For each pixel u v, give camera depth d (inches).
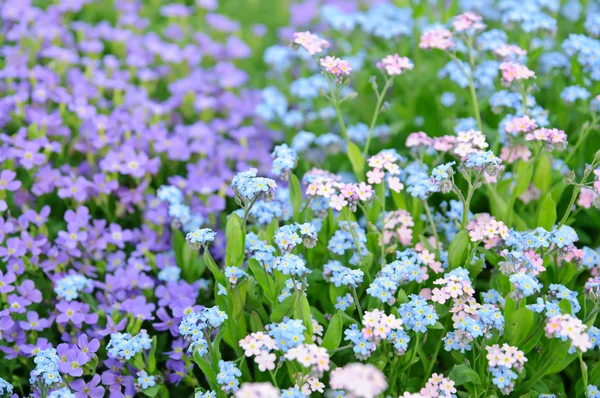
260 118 43.4
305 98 44.1
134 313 34.1
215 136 41.8
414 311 31.0
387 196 37.6
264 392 27.9
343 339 33.0
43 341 33.9
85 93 41.0
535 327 32.3
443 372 33.3
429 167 37.8
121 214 38.0
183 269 35.9
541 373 31.5
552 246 31.9
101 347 34.2
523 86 36.2
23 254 34.9
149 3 51.0
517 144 35.6
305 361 29.0
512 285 32.0
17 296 34.4
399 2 43.9
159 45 44.5
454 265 32.4
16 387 34.1
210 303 35.5
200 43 46.8
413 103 41.8
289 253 31.2
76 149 39.4
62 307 34.2
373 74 43.6
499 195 35.4
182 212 35.9
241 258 32.2
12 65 41.4
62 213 38.3
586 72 39.5
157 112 40.6
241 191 31.2
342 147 40.9
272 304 32.4
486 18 45.1
